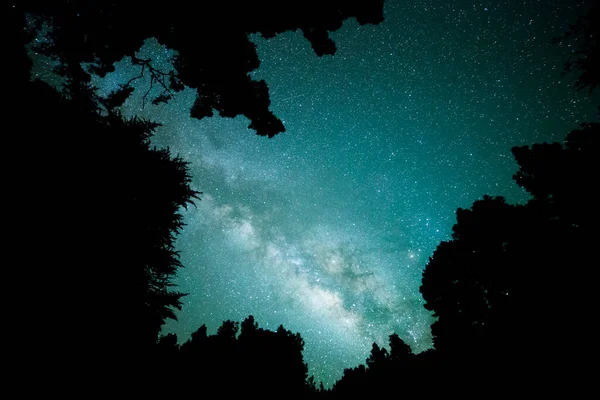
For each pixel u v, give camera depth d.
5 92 2.81
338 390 8.82
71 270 2.73
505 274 5.48
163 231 3.60
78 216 2.82
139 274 3.30
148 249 3.38
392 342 9.93
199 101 5.92
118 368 3.18
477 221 6.44
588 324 4.15
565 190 5.14
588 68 3.90
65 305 2.70
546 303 4.62
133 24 4.84
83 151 3.00
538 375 4.29
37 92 3.03
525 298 4.94
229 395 6.13
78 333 2.79
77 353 2.80
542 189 5.55
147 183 3.43
